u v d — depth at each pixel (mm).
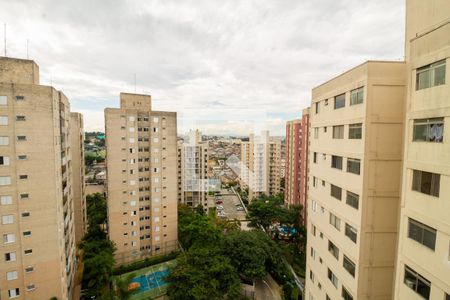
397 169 13617
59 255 26984
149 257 46969
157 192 47719
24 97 24359
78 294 35344
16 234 24641
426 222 10367
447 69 9469
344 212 15570
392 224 13836
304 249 49781
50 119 25719
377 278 14039
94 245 39719
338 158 16391
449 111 9344
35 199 25312
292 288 36500
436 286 9961
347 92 15219
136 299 35125
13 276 24750
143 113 46094
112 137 43438
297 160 58812
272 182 82188
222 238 42719
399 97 13375
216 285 31312
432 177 10234
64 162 31906
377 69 13250
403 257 11656
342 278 15750
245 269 37031
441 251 9750
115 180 44188
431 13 11516
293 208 55406
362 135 13695
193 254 36375
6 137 23859
